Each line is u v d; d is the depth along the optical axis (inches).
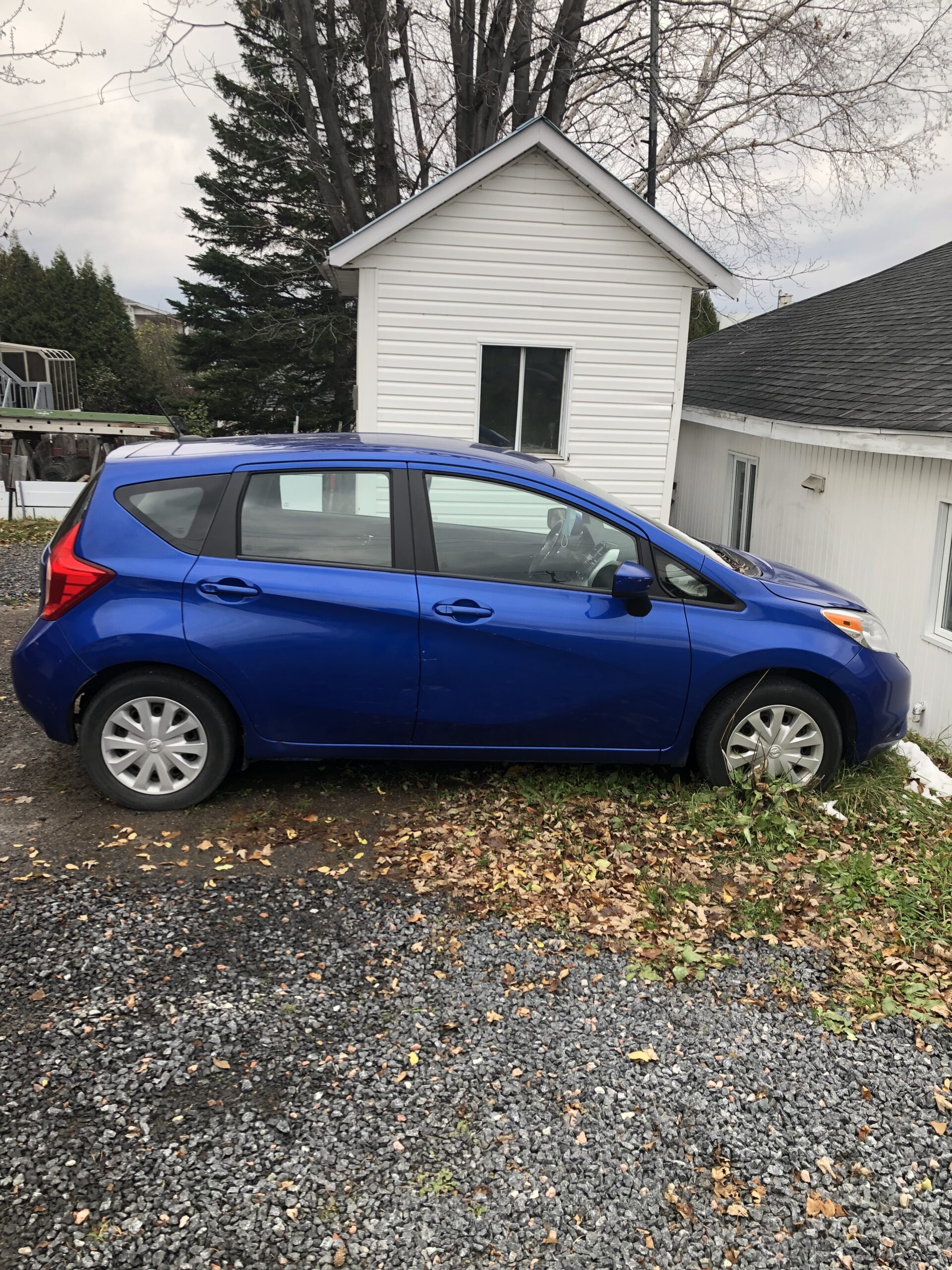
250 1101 113.3
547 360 478.3
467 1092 116.5
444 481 185.5
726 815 188.9
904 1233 100.0
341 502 182.9
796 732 198.1
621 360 478.9
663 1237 98.3
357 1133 109.4
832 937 154.6
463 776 205.2
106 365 1740.9
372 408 473.7
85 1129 107.8
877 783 209.6
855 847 184.9
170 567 175.9
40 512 635.5
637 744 192.9
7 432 677.3
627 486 493.4
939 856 184.1
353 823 184.5
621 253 466.3
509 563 186.9
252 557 178.9
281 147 1174.3
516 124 742.5
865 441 299.0
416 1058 121.9
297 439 203.5
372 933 148.7
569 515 188.1
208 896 156.8
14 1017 125.7
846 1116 116.1
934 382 308.8
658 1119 113.7
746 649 189.8
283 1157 105.5
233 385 1379.2
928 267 529.7
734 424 418.3
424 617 179.9
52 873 162.1
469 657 181.9
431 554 183.5
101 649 173.9
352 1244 95.7
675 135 719.7
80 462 709.3
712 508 518.6
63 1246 93.6
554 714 187.6
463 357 471.5
